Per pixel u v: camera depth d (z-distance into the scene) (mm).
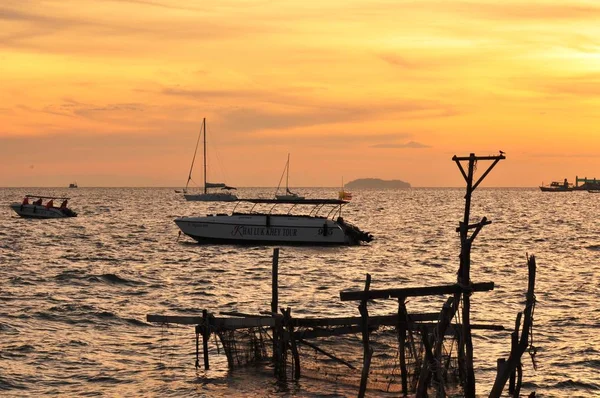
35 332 30547
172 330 31156
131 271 53125
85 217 133375
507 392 22891
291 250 67812
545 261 62125
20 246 73500
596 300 39562
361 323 22812
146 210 167750
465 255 20844
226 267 56031
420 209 184750
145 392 22812
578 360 26312
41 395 22438
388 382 22797
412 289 20984
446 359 23047
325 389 22688
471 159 21141
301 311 36031
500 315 34562
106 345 28406
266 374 24234
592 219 134125
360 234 73250
